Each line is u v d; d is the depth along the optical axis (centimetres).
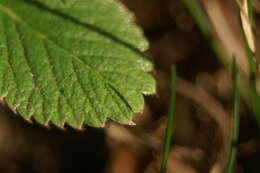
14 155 32
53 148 32
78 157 32
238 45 31
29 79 24
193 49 33
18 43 24
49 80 24
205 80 32
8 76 24
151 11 34
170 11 34
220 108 32
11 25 25
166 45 33
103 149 32
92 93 23
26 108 23
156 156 31
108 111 23
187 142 32
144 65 24
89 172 32
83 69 24
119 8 25
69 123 23
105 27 25
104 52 24
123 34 25
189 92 32
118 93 23
